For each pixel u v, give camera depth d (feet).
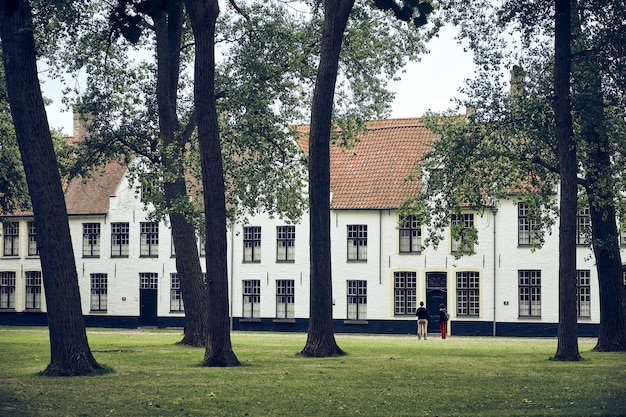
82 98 115.96
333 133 120.16
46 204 72.23
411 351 106.52
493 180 113.80
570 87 99.04
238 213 126.93
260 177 119.34
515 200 168.86
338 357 94.07
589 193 110.42
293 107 117.60
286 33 112.68
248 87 111.04
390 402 56.44
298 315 183.01
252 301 187.21
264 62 111.65
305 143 187.93
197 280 117.29
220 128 115.34
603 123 97.40
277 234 185.68
